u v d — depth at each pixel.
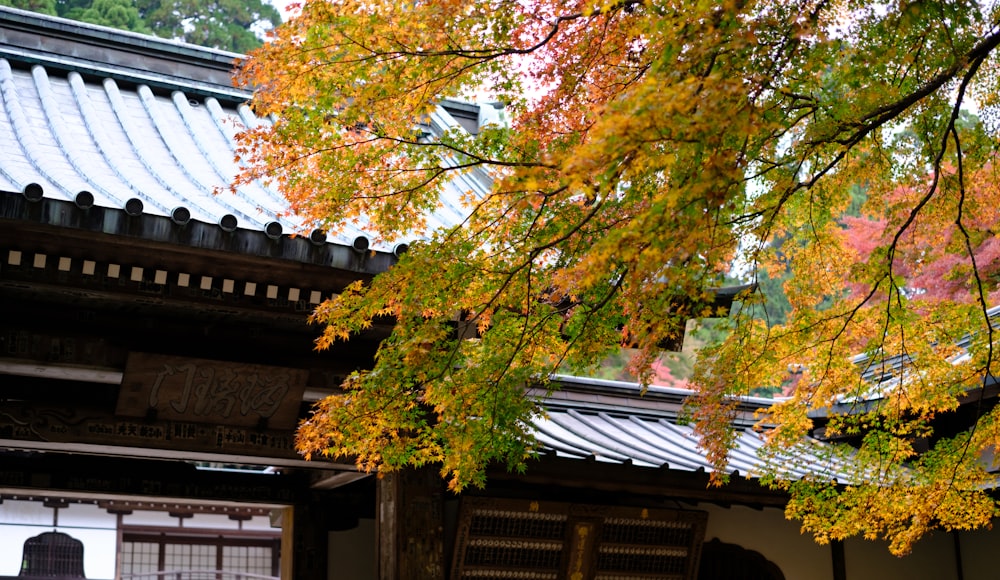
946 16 5.65
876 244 16.81
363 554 10.85
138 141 10.52
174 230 6.71
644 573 10.80
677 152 4.83
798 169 5.74
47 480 10.00
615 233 4.34
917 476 7.55
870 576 12.40
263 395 8.28
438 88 6.05
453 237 6.15
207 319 8.12
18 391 8.04
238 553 22.27
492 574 10.04
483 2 5.77
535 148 6.11
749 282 7.51
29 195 6.25
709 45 4.50
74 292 7.15
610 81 6.06
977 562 12.71
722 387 6.89
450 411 6.12
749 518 11.89
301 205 6.24
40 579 19.72
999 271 14.67
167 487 10.38
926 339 7.32
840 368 7.32
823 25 5.36
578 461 9.45
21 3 28.31
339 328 6.14
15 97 10.74
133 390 7.89
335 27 5.61
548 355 6.49
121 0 30.53
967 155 6.90
